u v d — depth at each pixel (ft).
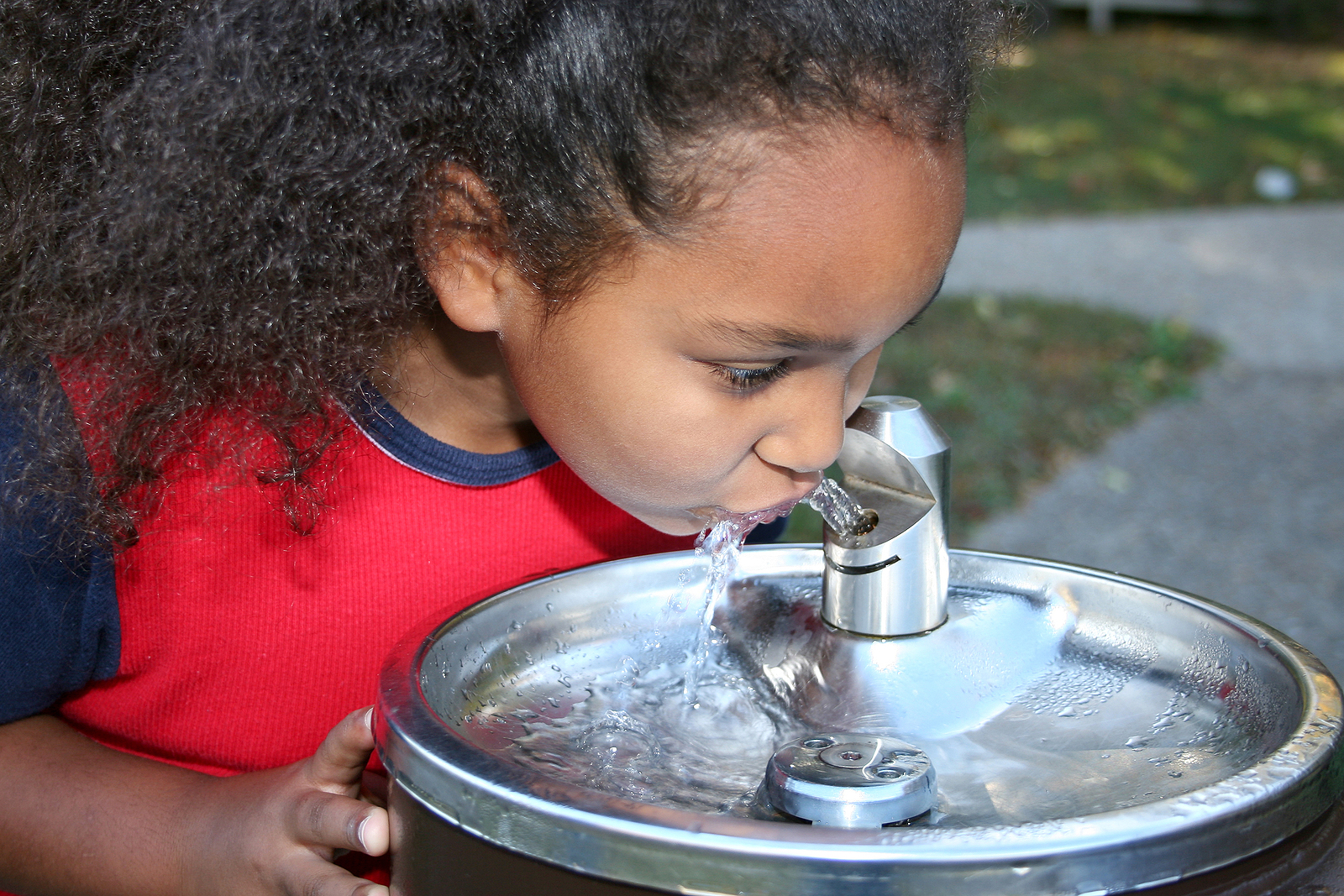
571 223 2.80
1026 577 3.63
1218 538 11.28
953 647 3.45
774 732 3.29
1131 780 2.87
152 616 3.56
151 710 3.70
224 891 3.04
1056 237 21.81
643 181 2.67
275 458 3.43
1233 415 14.30
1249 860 2.13
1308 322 17.63
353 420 3.59
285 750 3.82
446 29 2.93
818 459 2.89
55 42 3.13
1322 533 11.41
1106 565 10.68
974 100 3.06
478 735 3.02
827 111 2.60
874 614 3.47
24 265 3.15
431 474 3.77
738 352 2.75
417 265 3.15
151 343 3.12
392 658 2.86
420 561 3.82
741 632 3.66
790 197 2.61
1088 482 12.41
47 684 3.44
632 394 2.87
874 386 13.97
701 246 2.66
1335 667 9.03
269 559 3.63
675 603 3.67
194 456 3.40
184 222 3.01
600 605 3.57
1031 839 1.98
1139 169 26.30
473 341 3.60
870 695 3.32
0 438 3.16
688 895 2.02
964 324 16.47
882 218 2.64
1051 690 3.31
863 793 2.52
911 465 3.36
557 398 3.02
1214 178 25.86
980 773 3.00
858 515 3.37
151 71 3.08
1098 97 31.83
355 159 2.98
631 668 3.50
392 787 2.55
